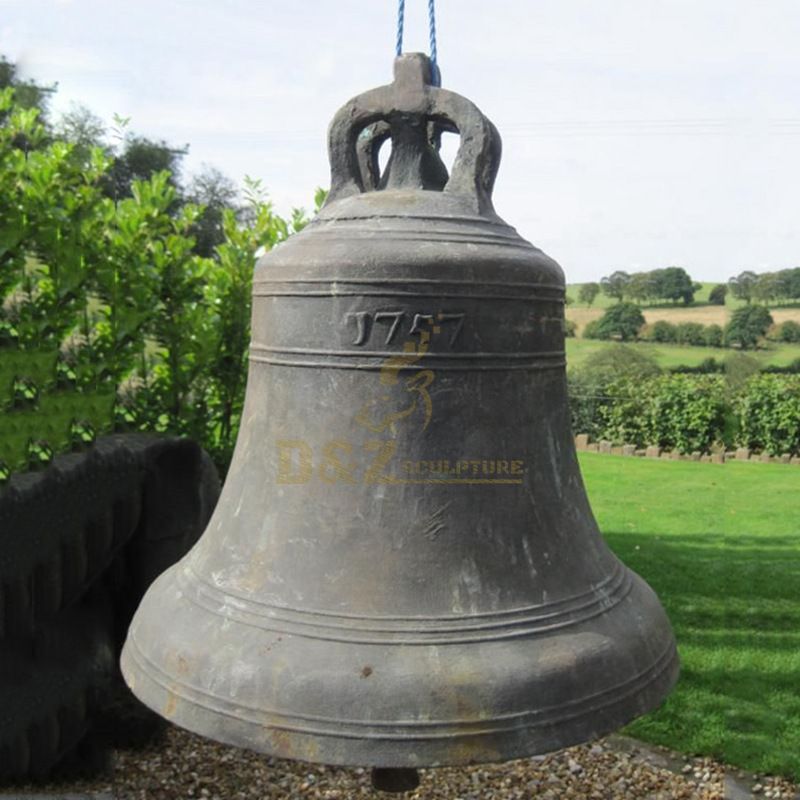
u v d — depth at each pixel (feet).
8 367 10.44
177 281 13.74
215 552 5.55
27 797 11.14
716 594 19.48
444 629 4.77
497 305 5.21
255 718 4.55
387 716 4.43
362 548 5.03
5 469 10.15
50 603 10.58
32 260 11.29
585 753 13.46
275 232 14.98
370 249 5.11
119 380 12.66
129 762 12.63
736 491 31.65
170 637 5.11
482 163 5.52
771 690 14.93
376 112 5.68
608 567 5.68
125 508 11.35
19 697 10.65
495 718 4.48
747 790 12.34
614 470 36.27
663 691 5.13
